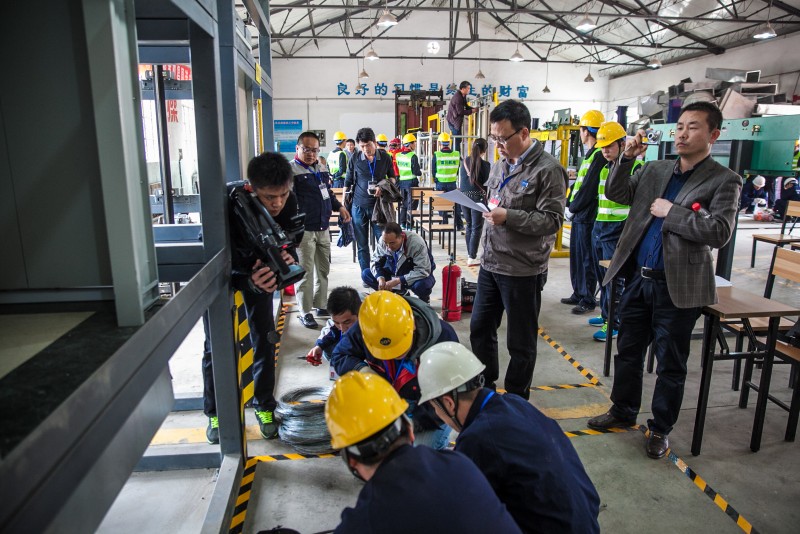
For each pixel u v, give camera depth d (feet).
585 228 14.62
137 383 3.51
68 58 3.67
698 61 53.01
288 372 11.30
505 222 7.97
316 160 13.71
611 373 11.14
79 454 2.70
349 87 63.26
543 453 4.14
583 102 66.80
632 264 8.42
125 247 3.59
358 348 6.74
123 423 3.26
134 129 3.84
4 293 4.02
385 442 3.51
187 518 6.91
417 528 3.17
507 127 8.07
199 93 6.02
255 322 8.18
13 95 3.71
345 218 15.29
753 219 32.65
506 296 8.58
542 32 58.95
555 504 4.00
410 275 12.17
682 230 7.20
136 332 3.53
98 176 3.87
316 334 13.55
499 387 10.55
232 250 7.04
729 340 13.05
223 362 7.18
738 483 7.47
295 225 7.53
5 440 2.17
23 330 3.60
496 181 8.91
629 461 8.02
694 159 7.50
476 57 64.08
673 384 7.80
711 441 8.53
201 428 9.12
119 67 3.60
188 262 6.37
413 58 63.21
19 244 3.95
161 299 4.37
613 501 7.12
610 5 44.32
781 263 11.06
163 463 7.91
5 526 2.04
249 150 13.30
